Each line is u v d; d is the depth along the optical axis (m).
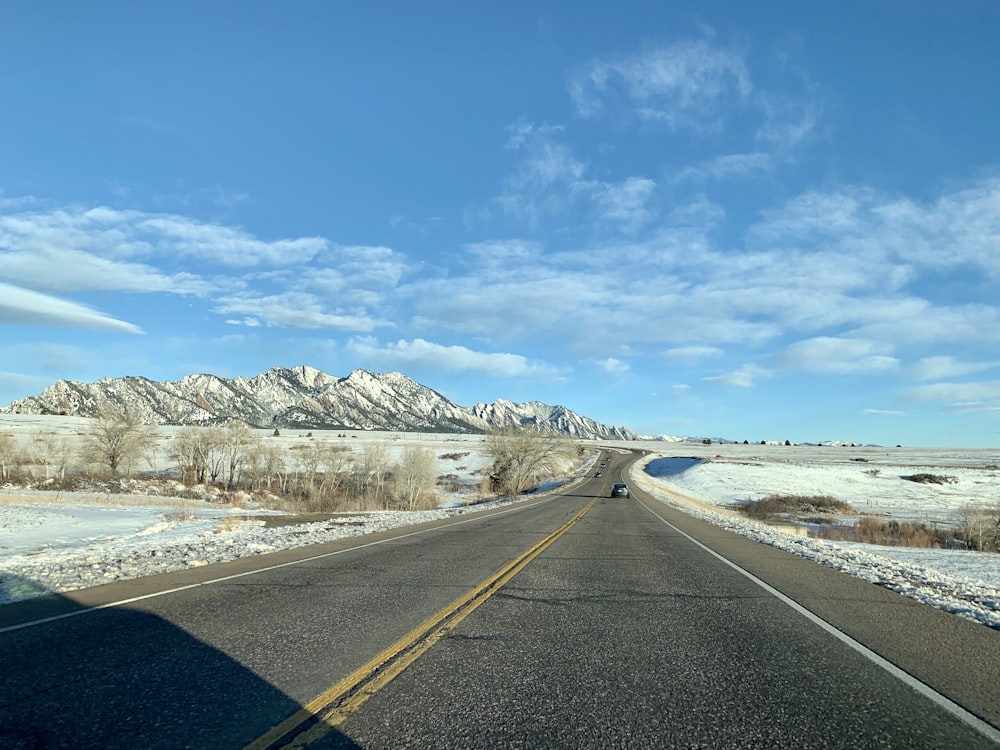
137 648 5.32
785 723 3.83
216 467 75.50
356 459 89.88
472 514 28.06
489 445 62.81
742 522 27.08
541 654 5.30
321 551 12.80
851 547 21.09
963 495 68.50
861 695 4.39
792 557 13.55
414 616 6.67
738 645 5.73
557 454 88.31
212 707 3.95
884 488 74.06
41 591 8.16
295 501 55.88
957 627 6.74
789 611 7.40
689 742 3.52
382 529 19.02
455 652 5.31
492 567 10.55
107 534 21.83
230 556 12.02
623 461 133.88
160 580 8.98
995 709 4.16
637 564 11.43
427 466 61.31
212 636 5.75
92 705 3.96
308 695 4.19
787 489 73.44
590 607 7.37
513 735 3.56
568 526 20.48
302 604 7.25
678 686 4.51
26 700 4.04
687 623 6.62
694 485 79.25
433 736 3.53
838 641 5.96
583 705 4.08
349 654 5.19
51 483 50.47
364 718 3.79
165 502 43.06
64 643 5.47
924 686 4.61
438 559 11.51
